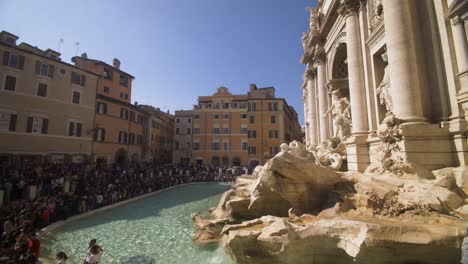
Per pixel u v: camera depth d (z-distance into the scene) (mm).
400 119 10734
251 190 15359
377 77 14578
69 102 30703
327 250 7980
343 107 19578
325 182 12422
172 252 11281
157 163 47625
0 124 24594
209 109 58281
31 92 27031
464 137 9633
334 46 21328
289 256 7949
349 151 15500
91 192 19781
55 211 15727
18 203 15117
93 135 33562
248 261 8648
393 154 11094
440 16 10586
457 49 9992
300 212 11891
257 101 57688
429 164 10078
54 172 22188
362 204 9711
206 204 22781
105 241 12859
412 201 8555
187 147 60844
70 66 30953
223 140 57000
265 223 10305
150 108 59531
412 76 10875
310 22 26141
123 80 45312
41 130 27641
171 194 28734
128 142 41219
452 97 10125
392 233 6887
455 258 6559
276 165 12180
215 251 10992
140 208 20953
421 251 6699
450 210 7898
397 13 11438
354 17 16391
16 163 24328
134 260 10422
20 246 8570
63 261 8320
